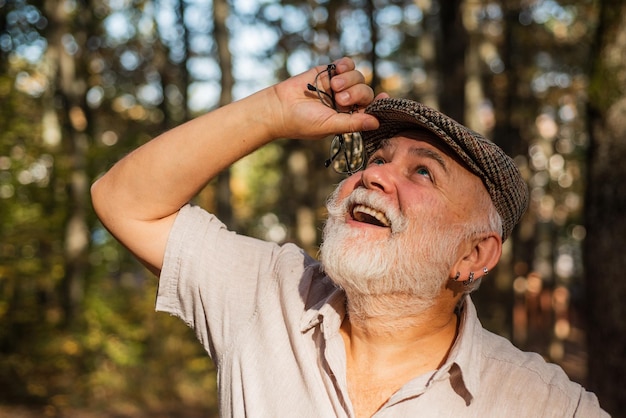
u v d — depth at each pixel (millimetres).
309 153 13938
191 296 2070
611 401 4207
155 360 8734
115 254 9625
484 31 10336
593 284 4336
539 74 11383
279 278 2012
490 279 10461
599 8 4406
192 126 2004
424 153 1829
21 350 8039
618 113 4254
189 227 2064
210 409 8367
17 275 7777
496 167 1794
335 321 1872
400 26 12453
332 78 1938
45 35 9570
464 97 8219
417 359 1869
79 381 8273
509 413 1719
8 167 7664
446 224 1805
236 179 17766
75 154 8750
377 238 1797
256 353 1929
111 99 12148
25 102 8430
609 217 4258
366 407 1826
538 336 14953
